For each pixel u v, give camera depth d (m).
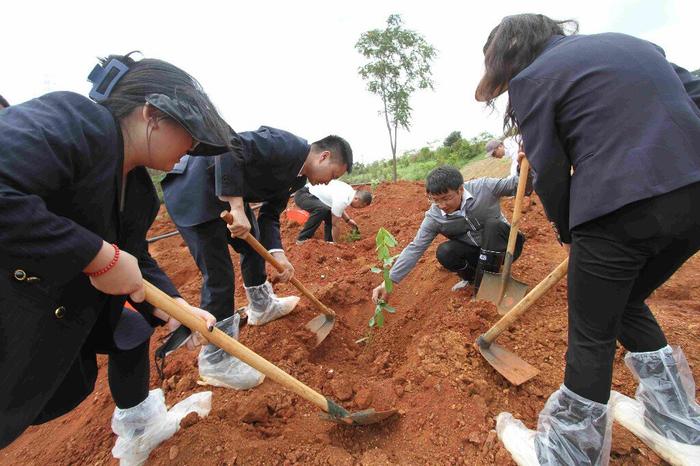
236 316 2.71
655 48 1.59
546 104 1.54
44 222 1.09
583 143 1.49
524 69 1.65
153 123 1.40
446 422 2.16
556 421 1.76
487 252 3.22
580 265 1.58
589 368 1.62
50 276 1.17
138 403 2.05
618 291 1.53
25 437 2.66
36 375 1.30
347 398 2.55
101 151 1.27
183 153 1.53
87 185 1.27
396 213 7.13
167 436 2.18
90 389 1.79
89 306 1.40
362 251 5.49
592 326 1.61
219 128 1.51
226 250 2.60
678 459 1.79
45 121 1.15
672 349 1.90
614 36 1.58
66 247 1.14
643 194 1.36
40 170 1.09
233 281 2.67
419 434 2.16
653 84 1.43
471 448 2.01
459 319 3.00
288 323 3.38
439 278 3.89
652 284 1.75
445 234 3.37
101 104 1.39
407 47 8.95
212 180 2.41
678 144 1.38
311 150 2.89
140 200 1.66
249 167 2.46
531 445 1.87
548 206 1.71
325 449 2.10
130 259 1.35
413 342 3.07
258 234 3.04
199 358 2.61
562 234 1.82
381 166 17.67
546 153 1.57
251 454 2.07
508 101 1.85
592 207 1.45
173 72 1.43
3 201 1.00
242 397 2.53
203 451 2.09
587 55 1.51
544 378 2.40
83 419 2.62
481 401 2.23
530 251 4.13
